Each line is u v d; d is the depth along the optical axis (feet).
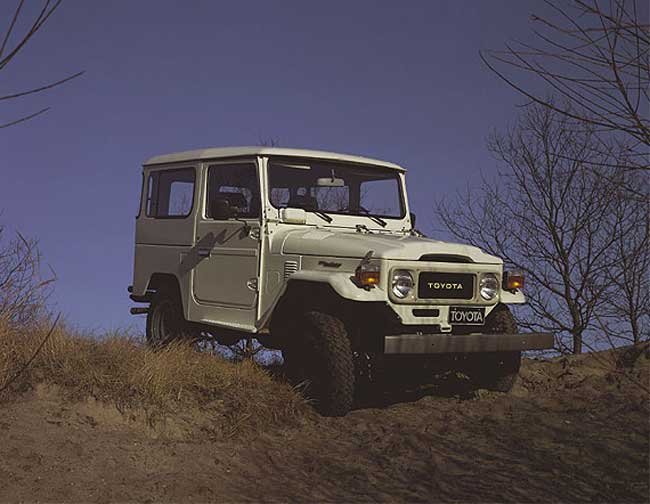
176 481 15.25
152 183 28.12
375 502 14.53
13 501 13.57
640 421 18.24
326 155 24.22
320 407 20.45
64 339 20.44
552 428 18.39
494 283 22.00
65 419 17.19
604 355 26.22
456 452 17.25
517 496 14.39
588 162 10.25
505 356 22.71
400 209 25.27
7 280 20.84
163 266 26.99
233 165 24.36
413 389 24.48
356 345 21.57
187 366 20.72
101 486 14.61
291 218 23.02
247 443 18.03
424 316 20.89
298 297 22.13
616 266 33.01
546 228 39.52
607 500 13.97
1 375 18.22
